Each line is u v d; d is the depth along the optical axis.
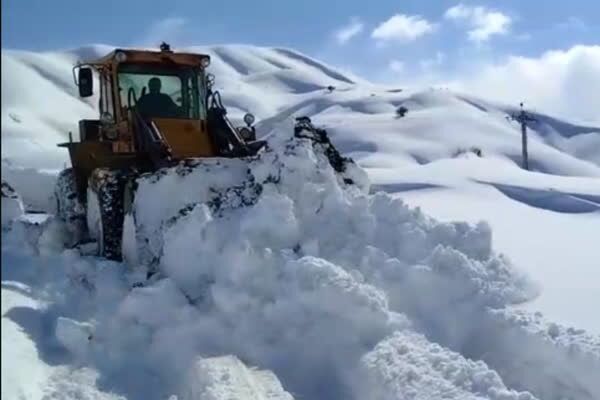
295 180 5.77
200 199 6.13
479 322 4.67
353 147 65.50
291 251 5.18
